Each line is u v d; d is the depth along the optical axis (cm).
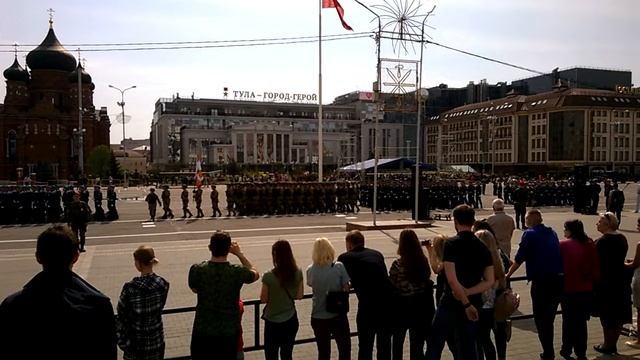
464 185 3762
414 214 2633
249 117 14775
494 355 655
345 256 652
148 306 511
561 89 10012
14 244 2011
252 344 819
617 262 753
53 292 328
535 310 724
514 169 10681
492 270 579
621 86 10625
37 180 8512
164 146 14262
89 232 2334
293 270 612
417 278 639
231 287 544
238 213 3153
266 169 11275
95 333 326
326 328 633
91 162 9331
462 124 12250
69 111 9956
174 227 2525
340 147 14500
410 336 666
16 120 9694
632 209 3588
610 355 752
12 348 317
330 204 3306
